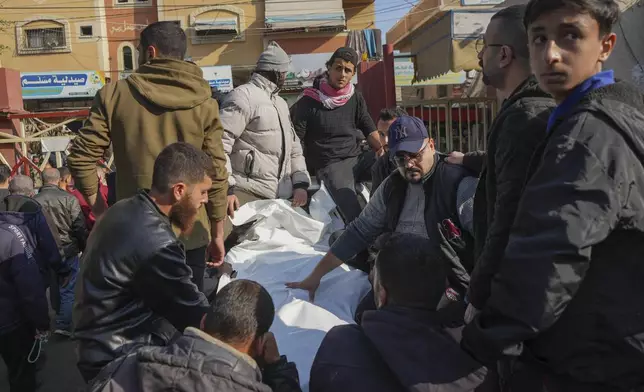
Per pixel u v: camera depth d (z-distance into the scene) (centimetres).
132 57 2892
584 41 141
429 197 277
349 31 2761
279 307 268
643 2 588
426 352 169
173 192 219
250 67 2809
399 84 1512
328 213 413
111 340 214
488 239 162
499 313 138
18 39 2842
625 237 135
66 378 459
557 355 144
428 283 177
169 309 219
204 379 163
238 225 356
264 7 2783
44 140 1354
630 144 132
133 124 264
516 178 155
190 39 2805
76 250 579
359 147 454
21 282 382
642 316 136
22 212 418
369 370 176
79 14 2841
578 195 128
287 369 193
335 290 297
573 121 137
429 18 850
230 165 361
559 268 127
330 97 430
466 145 912
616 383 138
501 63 190
